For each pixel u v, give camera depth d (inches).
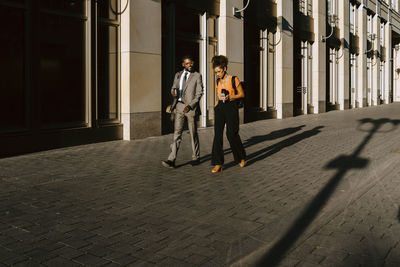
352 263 124.2
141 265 122.0
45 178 230.5
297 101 781.3
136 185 220.4
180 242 140.6
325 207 182.2
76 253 130.0
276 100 700.7
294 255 130.3
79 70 353.4
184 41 478.9
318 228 155.1
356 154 324.2
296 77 778.2
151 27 408.2
